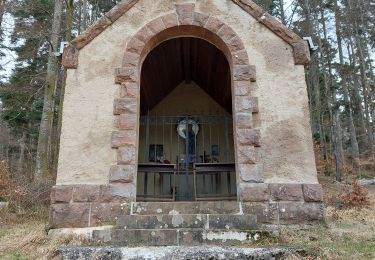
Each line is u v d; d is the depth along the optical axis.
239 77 6.29
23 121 17.59
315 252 4.47
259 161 5.88
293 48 6.45
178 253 4.41
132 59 6.38
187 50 9.20
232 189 10.35
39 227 6.30
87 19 16.59
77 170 5.80
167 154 10.90
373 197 11.93
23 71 15.11
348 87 28.52
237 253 4.38
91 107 6.13
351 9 23.50
